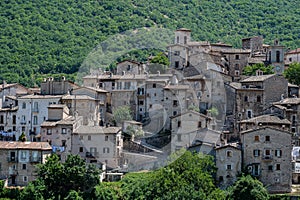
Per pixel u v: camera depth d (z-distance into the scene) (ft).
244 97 639.76
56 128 552.41
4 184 518.37
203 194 404.77
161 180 401.90
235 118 630.74
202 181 426.92
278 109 617.62
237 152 544.21
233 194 495.82
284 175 554.46
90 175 468.75
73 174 473.26
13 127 632.38
